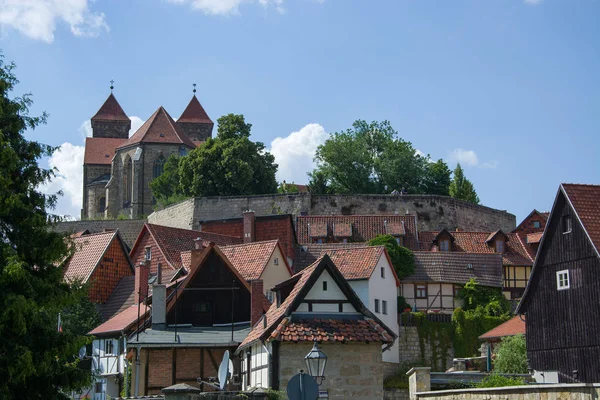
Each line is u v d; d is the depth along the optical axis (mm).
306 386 25688
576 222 50688
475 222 107250
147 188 139250
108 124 177875
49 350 30125
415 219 95438
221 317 56125
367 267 70688
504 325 70500
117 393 56312
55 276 31453
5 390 28422
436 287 81688
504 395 29734
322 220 96188
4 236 30953
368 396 40531
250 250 68125
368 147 121562
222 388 36219
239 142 113625
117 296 69750
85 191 155625
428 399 34812
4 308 27969
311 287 42062
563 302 51031
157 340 52250
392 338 41312
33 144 32188
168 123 144000
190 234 79562
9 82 31875
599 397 25547
